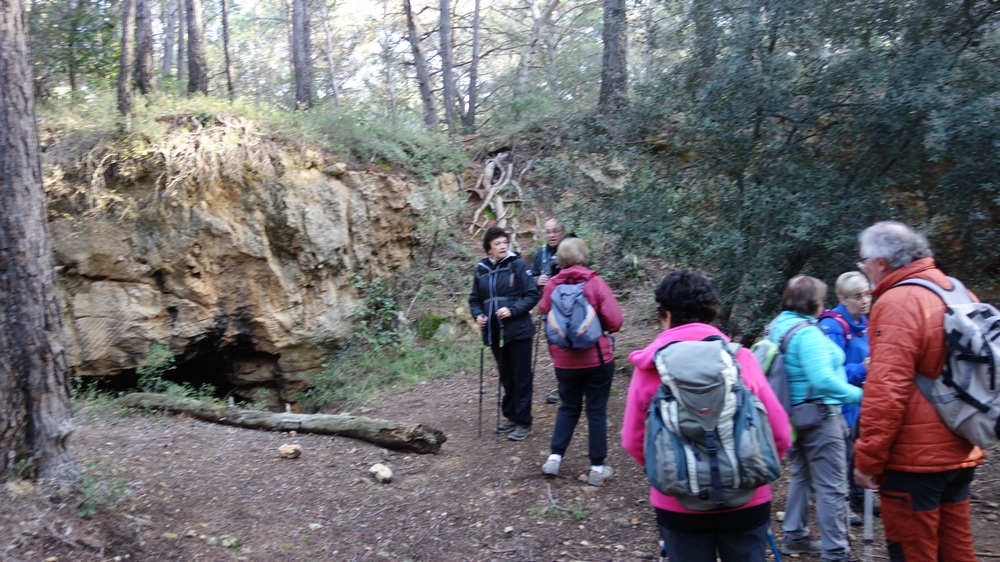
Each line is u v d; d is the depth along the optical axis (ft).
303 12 51.08
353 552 13.33
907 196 22.24
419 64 53.47
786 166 20.80
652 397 8.96
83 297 28.17
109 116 29.55
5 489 12.03
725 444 8.25
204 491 15.15
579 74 55.16
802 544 13.38
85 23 34.65
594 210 24.38
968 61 20.72
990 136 18.11
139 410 23.56
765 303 21.13
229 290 30.58
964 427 8.97
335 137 34.68
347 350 32.73
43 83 34.65
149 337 28.99
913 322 9.11
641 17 25.96
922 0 21.35
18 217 12.42
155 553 12.12
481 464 18.31
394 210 35.14
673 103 23.38
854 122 20.74
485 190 39.68
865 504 12.67
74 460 13.44
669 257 22.72
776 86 20.70
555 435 16.90
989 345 8.87
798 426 12.33
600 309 16.24
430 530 14.47
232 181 30.48
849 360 13.85
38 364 12.67
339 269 32.89
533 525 14.80
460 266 36.42
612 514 15.37
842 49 21.91
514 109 46.14
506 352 20.39
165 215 29.27
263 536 13.50
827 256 21.22
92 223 28.35
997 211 20.30
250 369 32.48
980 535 13.78
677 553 9.00
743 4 21.70
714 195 22.82
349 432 19.72
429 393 27.32
